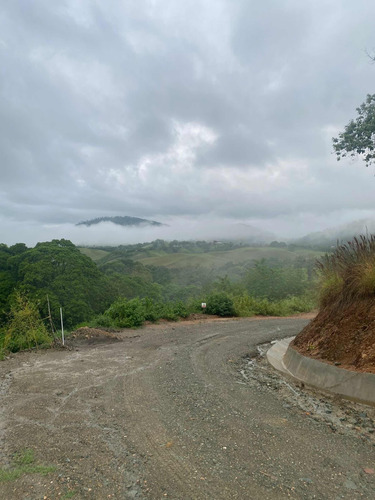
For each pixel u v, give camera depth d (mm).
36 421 4707
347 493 3045
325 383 5949
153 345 10406
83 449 3902
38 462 3617
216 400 5523
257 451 3826
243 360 8633
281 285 29438
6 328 11234
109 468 3502
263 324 15414
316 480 3250
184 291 51719
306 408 5211
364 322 6445
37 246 41438
